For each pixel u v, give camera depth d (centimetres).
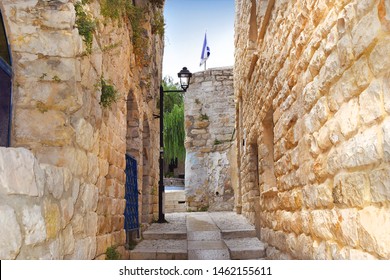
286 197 473
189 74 1038
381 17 222
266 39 591
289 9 436
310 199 368
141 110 787
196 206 1522
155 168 1003
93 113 406
